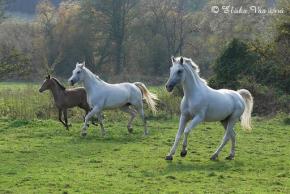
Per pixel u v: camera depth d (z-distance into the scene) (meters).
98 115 17.39
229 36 51.50
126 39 59.06
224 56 29.22
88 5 57.97
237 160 13.34
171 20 59.41
